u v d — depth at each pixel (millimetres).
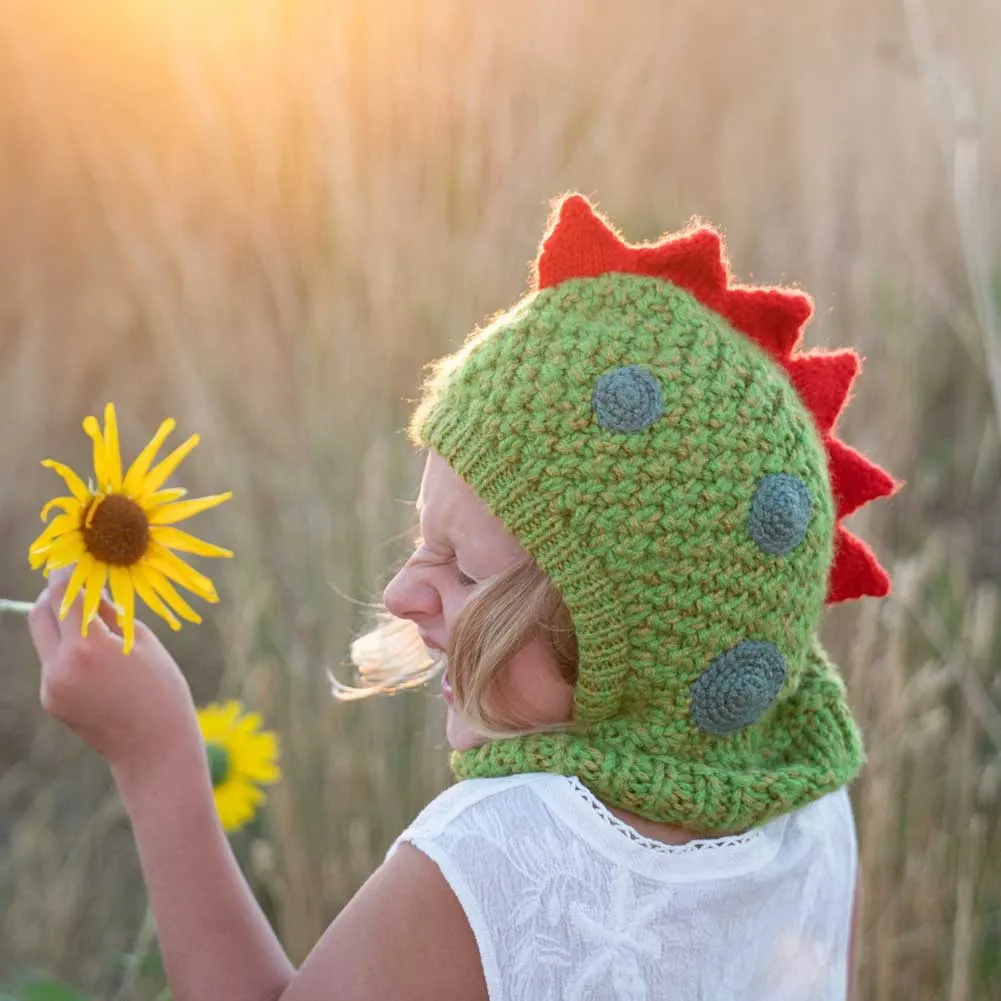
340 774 2162
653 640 952
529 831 936
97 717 1060
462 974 909
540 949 915
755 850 1026
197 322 2742
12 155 3277
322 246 2510
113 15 2787
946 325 2977
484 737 1032
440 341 2420
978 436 2807
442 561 1054
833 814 1173
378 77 2502
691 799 963
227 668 2432
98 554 1002
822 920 1134
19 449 3062
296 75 2473
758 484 960
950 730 2311
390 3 2498
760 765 1048
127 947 2293
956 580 2438
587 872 937
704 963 989
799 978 1102
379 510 2258
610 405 937
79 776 2693
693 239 1033
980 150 3111
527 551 968
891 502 2600
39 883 2363
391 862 944
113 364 3197
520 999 906
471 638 977
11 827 2576
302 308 2643
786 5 3279
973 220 2502
